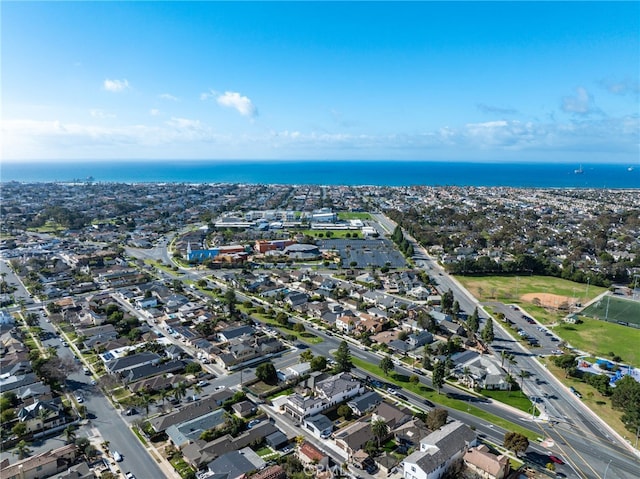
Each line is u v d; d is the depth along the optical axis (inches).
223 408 3742.6
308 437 3420.3
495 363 4793.3
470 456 3075.8
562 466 3127.5
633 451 3319.4
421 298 6968.5
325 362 4463.6
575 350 5147.6
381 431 3294.8
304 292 7214.6
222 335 5187.0
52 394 3927.2
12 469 2847.0
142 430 3422.7
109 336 5142.7
